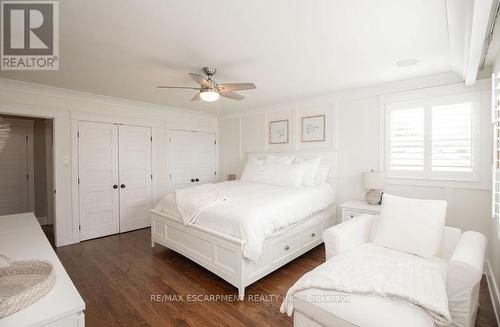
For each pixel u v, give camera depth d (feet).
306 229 10.14
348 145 12.46
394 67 9.16
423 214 6.47
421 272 5.11
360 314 4.22
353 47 7.52
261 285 8.15
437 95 9.91
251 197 9.55
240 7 5.49
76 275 8.86
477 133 9.09
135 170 14.58
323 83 11.10
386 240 6.70
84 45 7.25
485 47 6.93
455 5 4.89
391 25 6.25
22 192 15.35
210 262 8.29
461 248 5.46
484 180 8.98
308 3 5.35
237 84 8.53
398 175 10.91
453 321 4.93
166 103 14.93
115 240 12.74
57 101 11.79
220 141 18.95
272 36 6.82
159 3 5.33
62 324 2.88
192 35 6.74
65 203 12.05
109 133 13.50
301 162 12.94
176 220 9.75
